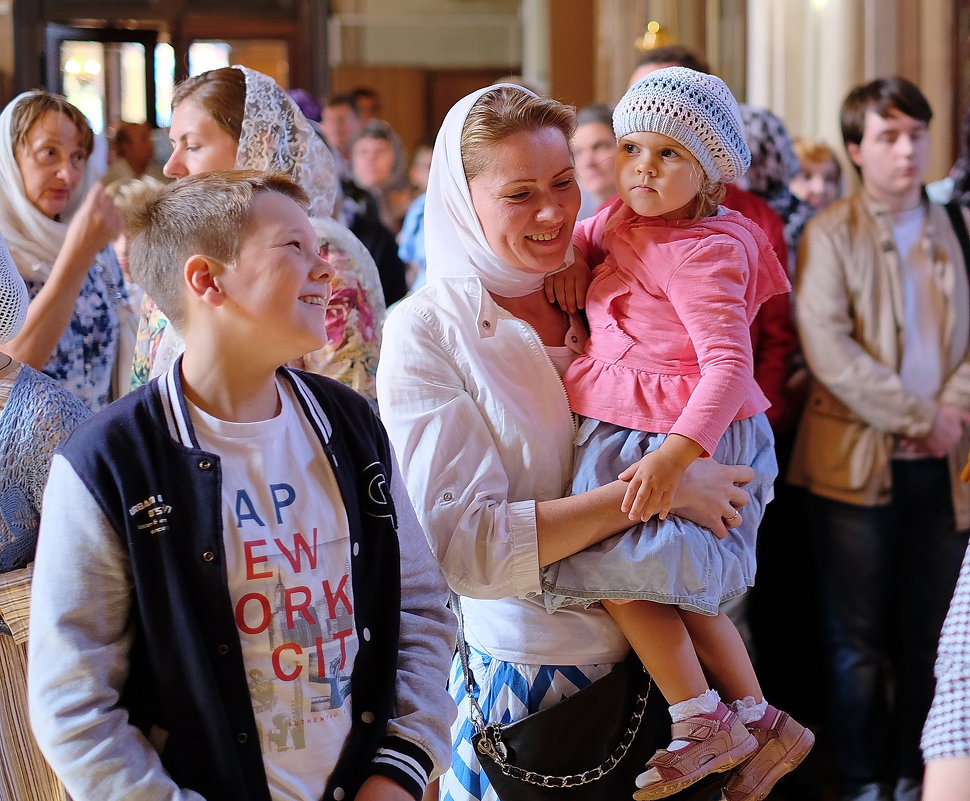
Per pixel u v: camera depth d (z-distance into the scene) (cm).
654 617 201
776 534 406
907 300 364
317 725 165
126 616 160
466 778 218
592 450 204
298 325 166
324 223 267
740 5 779
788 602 411
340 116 815
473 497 196
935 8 593
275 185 172
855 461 363
